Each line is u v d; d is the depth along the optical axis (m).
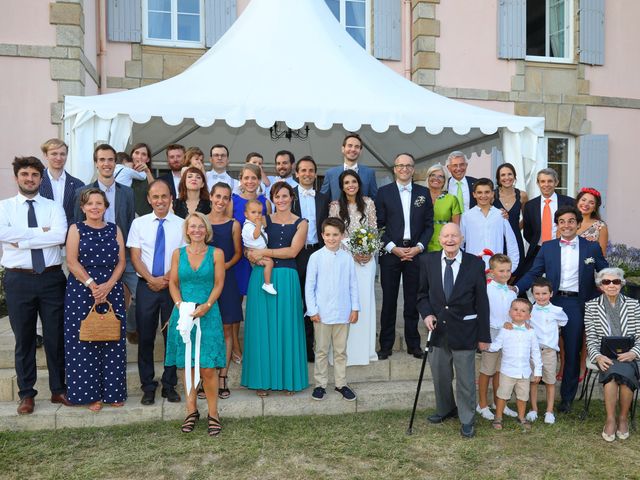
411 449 3.81
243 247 4.61
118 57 9.01
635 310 4.27
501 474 3.47
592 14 10.10
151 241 4.26
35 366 4.17
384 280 5.00
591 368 4.34
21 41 7.83
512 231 5.07
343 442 3.90
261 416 4.38
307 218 5.02
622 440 4.04
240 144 8.38
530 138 5.76
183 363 3.96
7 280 4.04
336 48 6.38
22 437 3.92
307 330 4.88
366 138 8.39
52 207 4.11
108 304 4.09
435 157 8.39
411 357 5.07
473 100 9.77
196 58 9.30
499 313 4.44
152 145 8.05
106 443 3.83
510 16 9.80
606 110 10.32
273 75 5.80
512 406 4.75
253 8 6.84
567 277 4.54
